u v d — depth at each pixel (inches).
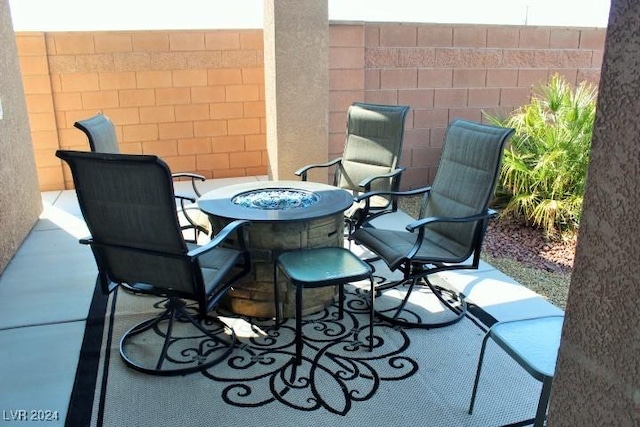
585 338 32.0
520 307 124.4
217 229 116.2
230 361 101.0
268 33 200.5
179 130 247.1
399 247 116.0
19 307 123.5
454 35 216.5
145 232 89.2
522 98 230.2
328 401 89.1
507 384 94.0
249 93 251.6
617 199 28.8
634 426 28.9
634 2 26.8
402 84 217.0
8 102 166.7
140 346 106.0
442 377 96.2
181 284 93.9
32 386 92.9
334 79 208.7
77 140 235.9
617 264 29.1
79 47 226.2
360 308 123.3
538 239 173.8
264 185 140.0
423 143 225.9
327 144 210.1
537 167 175.3
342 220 124.6
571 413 33.7
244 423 83.5
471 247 113.7
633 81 27.2
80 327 114.3
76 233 179.0
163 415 85.4
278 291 114.5
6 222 151.4
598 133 29.9
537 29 222.8
